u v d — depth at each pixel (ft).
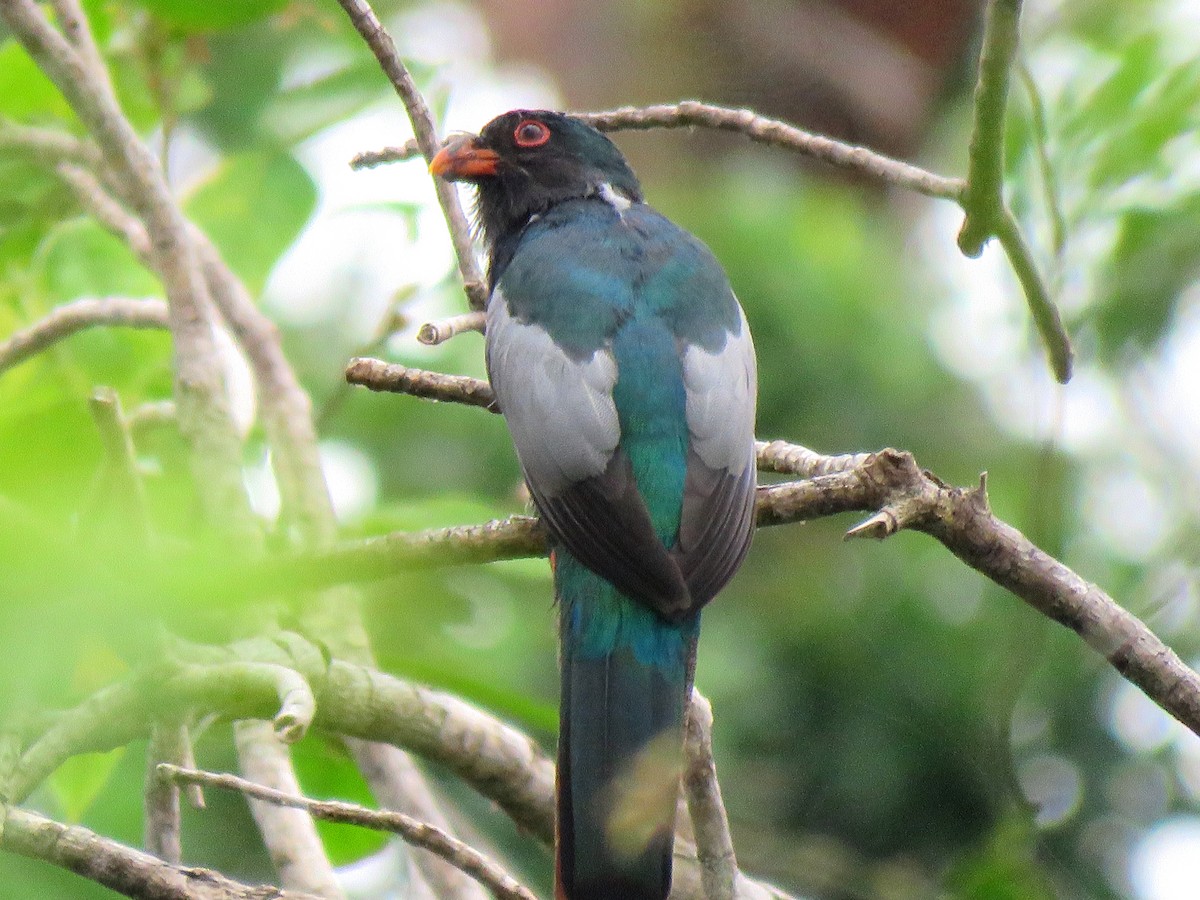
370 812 19.61
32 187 35.65
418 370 25.12
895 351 53.26
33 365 34.65
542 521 25.26
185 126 37.99
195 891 19.34
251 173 37.83
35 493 21.17
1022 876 31.35
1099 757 48.91
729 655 51.06
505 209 33.53
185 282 29.25
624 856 22.59
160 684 21.16
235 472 28.27
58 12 31.22
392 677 25.80
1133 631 21.59
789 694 51.21
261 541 27.86
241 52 37.73
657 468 25.84
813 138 24.93
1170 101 39.27
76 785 27.37
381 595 31.73
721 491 25.55
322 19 36.88
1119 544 48.24
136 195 29.55
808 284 53.42
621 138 69.31
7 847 19.27
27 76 35.42
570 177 33.12
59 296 35.94
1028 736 48.96
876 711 50.62
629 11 71.41
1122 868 48.47
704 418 26.13
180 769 19.89
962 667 50.44
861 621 51.60
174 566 14.75
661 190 61.98
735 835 45.01
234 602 14.88
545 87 73.10
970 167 22.77
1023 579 21.76
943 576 52.26
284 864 26.08
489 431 50.11
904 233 67.87
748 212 54.70
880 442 52.70
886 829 49.67
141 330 35.14
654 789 23.25
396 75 27.55
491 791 26.48
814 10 71.92
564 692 24.36
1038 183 39.75
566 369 26.43
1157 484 48.03
